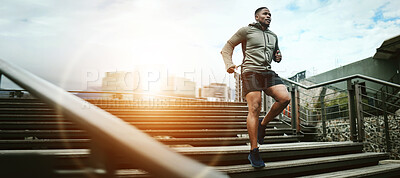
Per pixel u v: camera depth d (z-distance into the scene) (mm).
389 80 13133
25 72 679
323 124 4566
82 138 3338
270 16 2500
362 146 3523
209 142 3354
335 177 2371
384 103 3848
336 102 11258
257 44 2375
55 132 3291
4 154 717
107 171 460
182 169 384
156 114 4613
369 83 13945
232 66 2379
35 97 575
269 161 2553
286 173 2330
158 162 391
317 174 2564
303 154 2797
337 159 2756
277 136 4125
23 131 3209
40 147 2934
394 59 13102
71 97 554
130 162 422
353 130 3705
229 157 2314
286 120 5566
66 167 609
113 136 435
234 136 3992
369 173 2607
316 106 11758
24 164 691
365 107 8961
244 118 4777
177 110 4762
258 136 2572
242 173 2113
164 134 3707
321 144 3283
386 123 3830
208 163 2229
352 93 3807
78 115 488
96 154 468
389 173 2838
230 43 2502
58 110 516
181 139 3260
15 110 4090
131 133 451
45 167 657
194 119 4457
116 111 4465
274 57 2660
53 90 572
